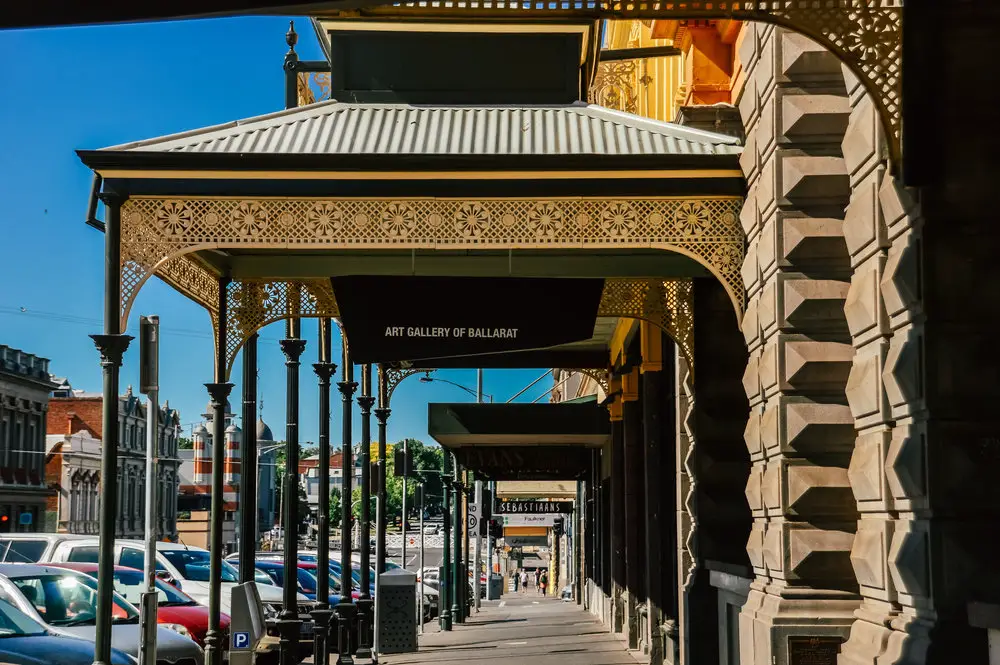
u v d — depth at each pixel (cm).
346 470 1912
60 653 1076
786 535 962
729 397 1283
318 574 1762
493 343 1202
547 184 1096
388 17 1253
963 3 736
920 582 731
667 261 1343
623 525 2414
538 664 1858
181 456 13325
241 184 1095
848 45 745
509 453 3225
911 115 732
